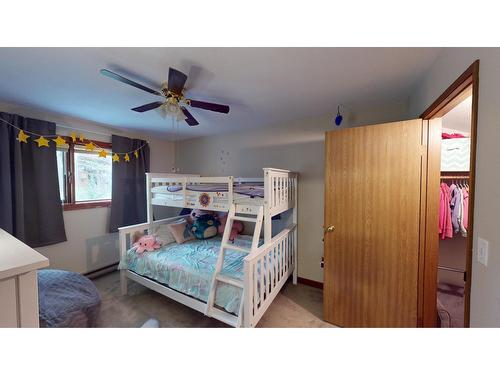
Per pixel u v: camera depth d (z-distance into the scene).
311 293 2.59
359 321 1.91
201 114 2.58
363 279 1.88
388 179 1.76
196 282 1.99
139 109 1.87
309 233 2.78
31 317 0.76
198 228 2.98
